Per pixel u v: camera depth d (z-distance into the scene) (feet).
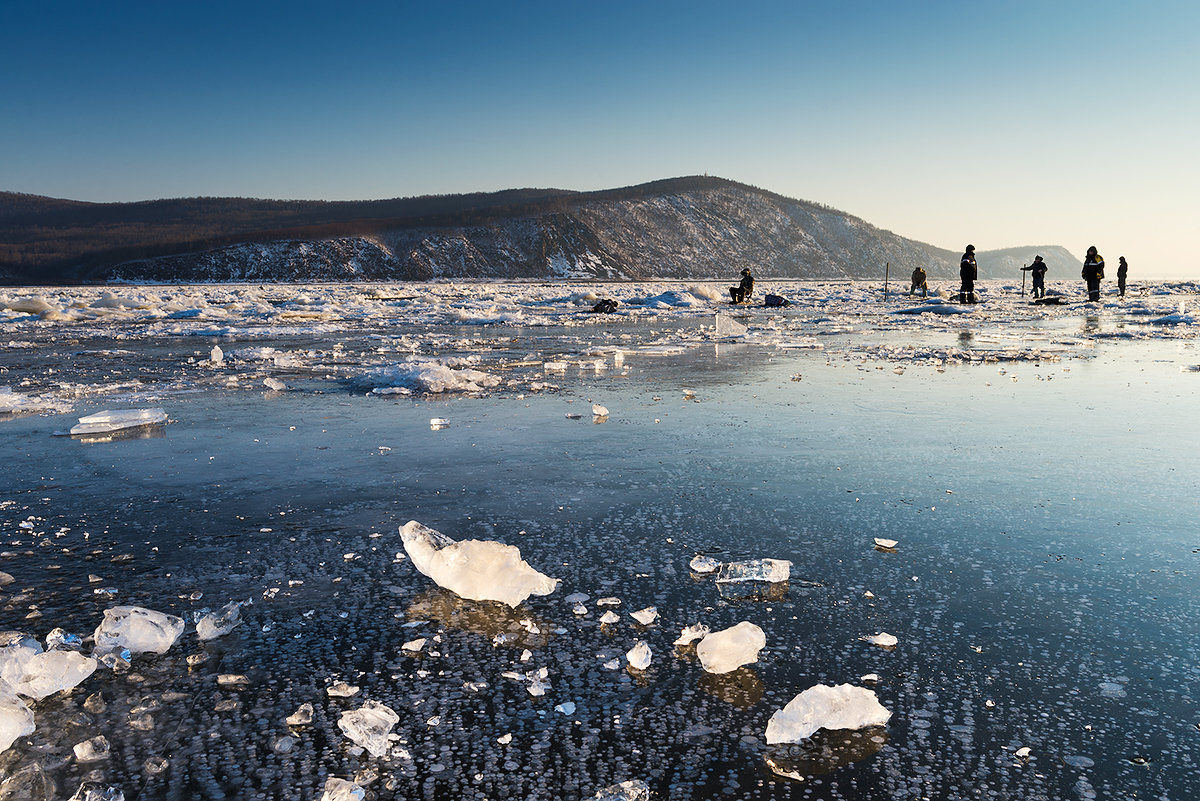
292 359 40.16
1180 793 5.81
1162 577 9.90
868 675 7.51
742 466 15.90
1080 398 24.17
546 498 13.71
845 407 23.00
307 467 16.30
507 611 9.15
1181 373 29.89
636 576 10.13
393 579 10.21
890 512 12.73
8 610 9.39
